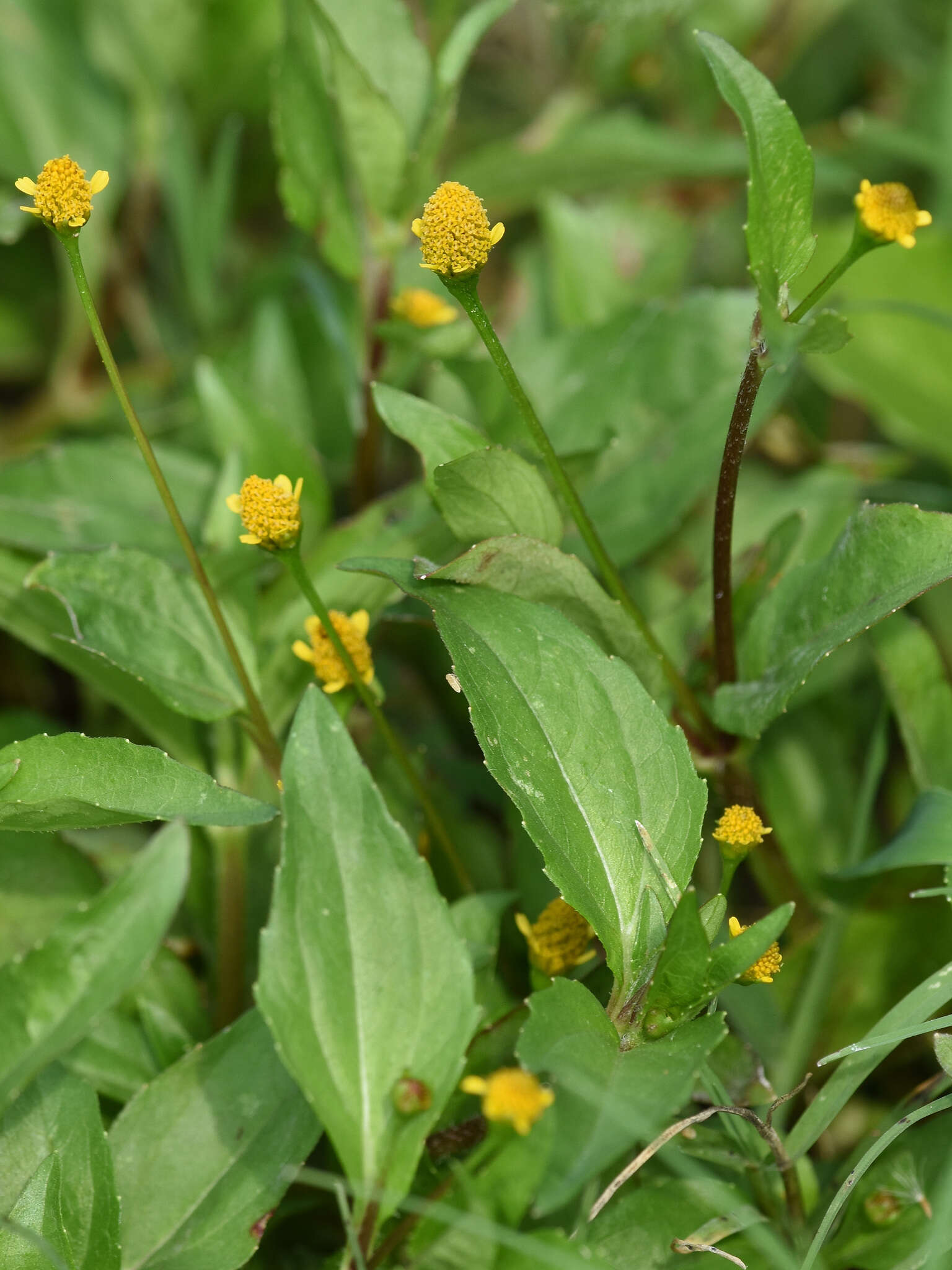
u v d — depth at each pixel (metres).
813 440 0.58
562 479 0.47
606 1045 0.43
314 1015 0.43
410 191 0.52
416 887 0.44
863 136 0.60
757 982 0.46
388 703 0.55
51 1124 0.45
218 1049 0.45
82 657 0.50
